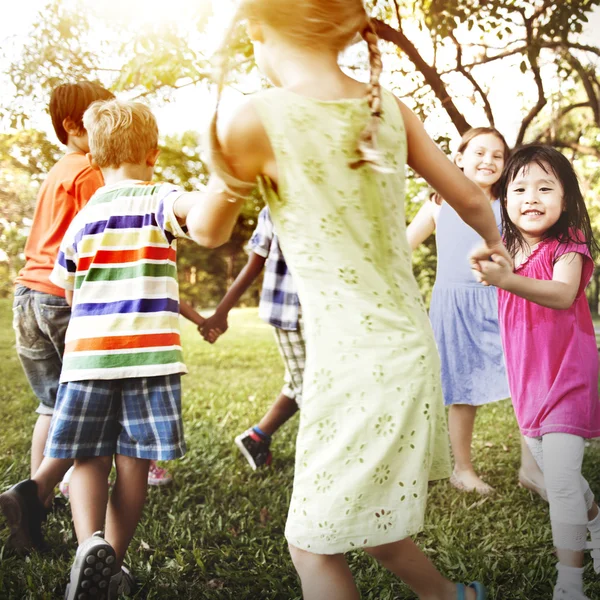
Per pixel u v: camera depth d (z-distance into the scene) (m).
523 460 2.84
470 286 2.84
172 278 1.99
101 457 1.91
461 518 2.51
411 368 1.41
